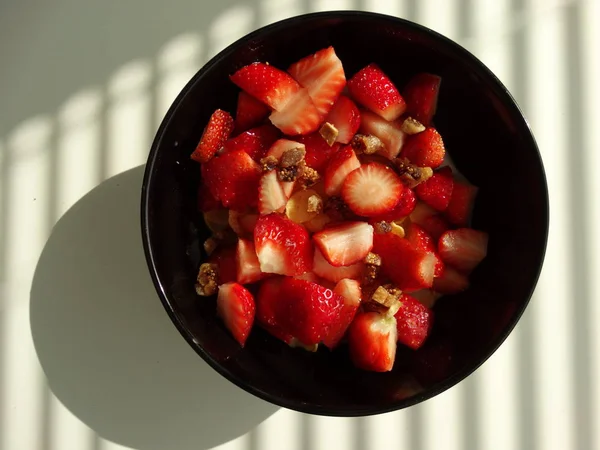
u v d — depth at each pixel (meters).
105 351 0.32
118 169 0.32
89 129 0.32
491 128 0.29
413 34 0.27
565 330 0.33
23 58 0.32
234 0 0.32
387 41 0.28
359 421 0.32
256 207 0.29
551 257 0.33
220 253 0.29
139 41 0.32
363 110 0.29
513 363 0.33
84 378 0.32
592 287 0.33
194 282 0.29
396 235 0.28
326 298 0.27
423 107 0.29
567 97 0.33
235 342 0.29
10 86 0.32
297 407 0.26
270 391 0.26
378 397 0.27
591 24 0.33
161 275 0.26
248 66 0.28
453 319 0.30
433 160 0.29
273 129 0.29
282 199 0.28
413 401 0.26
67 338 0.32
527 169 0.27
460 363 0.27
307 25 0.27
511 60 0.33
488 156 0.29
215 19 0.32
